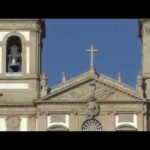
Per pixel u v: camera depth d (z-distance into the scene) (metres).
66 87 63.09
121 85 63.38
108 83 63.12
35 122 63.44
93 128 62.78
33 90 64.62
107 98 63.06
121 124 62.75
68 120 62.94
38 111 63.19
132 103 63.06
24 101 64.19
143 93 64.12
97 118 62.81
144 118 62.94
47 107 63.12
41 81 64.62
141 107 63.00
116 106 62.97
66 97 63.31
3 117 63.59
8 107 63.81
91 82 63.31
